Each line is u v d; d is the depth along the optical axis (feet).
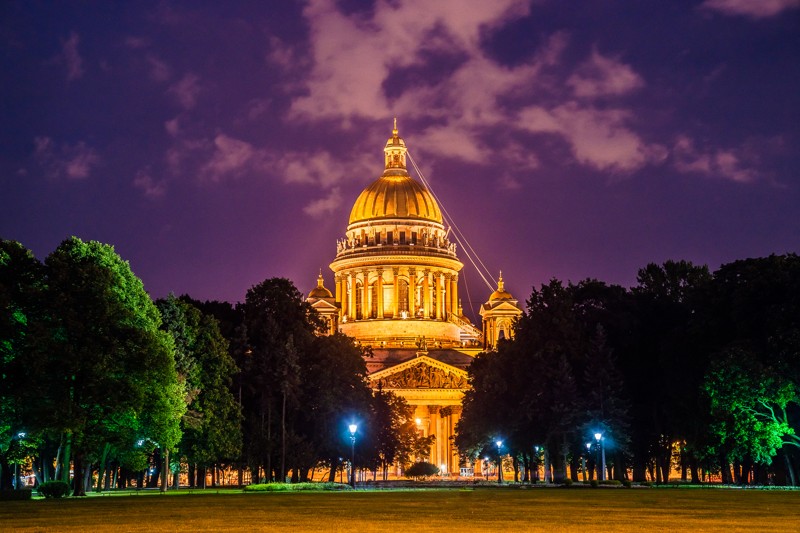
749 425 335.67
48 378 276.41
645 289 465.88
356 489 360.48
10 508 189.67
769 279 352.69
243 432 411.13
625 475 454.81
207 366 380.37
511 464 604.49
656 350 424.05
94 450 293.02
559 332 417.90
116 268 319.06
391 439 545.44
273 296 454.81
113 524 144.36
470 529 134.10
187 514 167.63
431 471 611.88
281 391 417.28
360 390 485.15
